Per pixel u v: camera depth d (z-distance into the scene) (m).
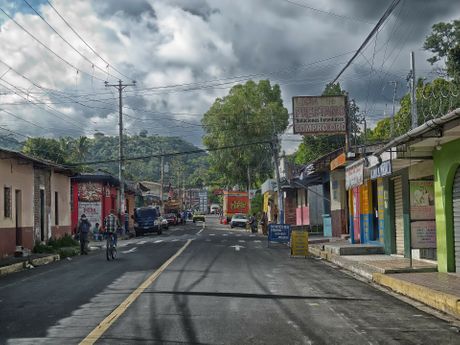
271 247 30.19
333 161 30.48
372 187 24.75
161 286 14.04
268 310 10.70
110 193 52.94
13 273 19.42
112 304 11.43
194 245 31.02
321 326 9.24
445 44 32.56
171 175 143.12
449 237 15.39
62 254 26.73
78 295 12.95
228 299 12.00
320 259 23.12
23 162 26.69
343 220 32.38
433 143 14.90
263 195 70.00
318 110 27.36
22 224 26.91
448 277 14.32
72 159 68.94
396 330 8.95
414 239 15.86
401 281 13.50
